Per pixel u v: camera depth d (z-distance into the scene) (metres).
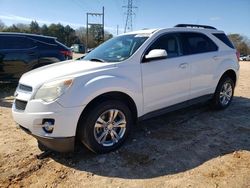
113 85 3.96
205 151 4.19
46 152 4.12
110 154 4.07
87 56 5.10
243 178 3.44
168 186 3.29
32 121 3.67
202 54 5.43
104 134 4.01
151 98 4.55
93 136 3.87
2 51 8.23
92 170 3.67
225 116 5.85
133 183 3.37
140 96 4.37
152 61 4.51
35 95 3.72
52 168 3.73
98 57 4.77
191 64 5.14
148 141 4.53
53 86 3.65
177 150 4.21
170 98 4.87
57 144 3.68
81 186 3.33
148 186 3.30
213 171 3.61
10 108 6.67
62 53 9.23
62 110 3.59
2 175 3.57
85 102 3.70
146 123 5.36
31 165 3.80
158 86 4.61
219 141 4.56
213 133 4.90
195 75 5.25
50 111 3.58
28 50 8.59
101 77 3.91
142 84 4.38
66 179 3.48
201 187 3.26
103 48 5.13
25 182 3.42
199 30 5.63
